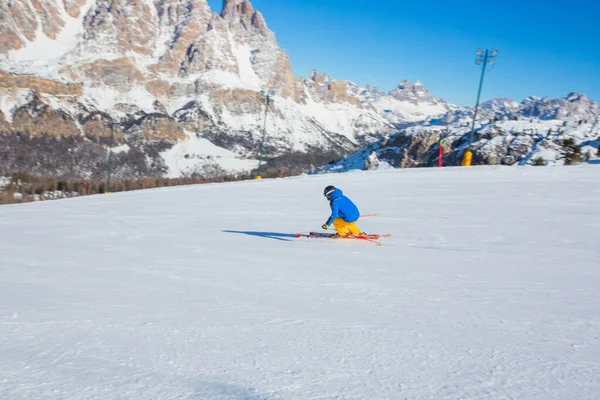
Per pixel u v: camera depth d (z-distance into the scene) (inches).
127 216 551.2
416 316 165.5
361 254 301.6
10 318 156.6
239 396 100.2
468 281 223.1
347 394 102.3
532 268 254.8
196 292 199.9
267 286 212.2
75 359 120.0
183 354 125.0
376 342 137.6
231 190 905.5
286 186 943.0
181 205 676.1
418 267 259.3
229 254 303.1
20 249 323.9
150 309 171.2
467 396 102.7
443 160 3528.5
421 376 113.3
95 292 198.5
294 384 107.0
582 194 657.6
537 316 166.1
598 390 106.8
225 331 145.9
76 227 454.3
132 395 99.3
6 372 110.1
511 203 587.2
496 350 132.0
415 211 532.1
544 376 114.3
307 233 411.2
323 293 199.2
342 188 829.8
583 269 251.4
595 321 160.6
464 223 441.7
